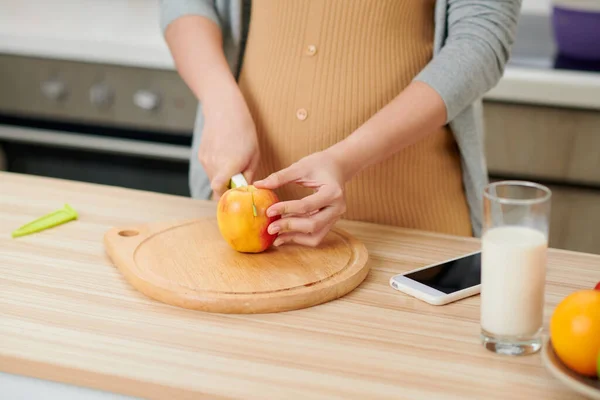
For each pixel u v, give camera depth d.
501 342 0.88
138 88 2.18
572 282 1.06
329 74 1.34
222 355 0.87
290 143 1.38
